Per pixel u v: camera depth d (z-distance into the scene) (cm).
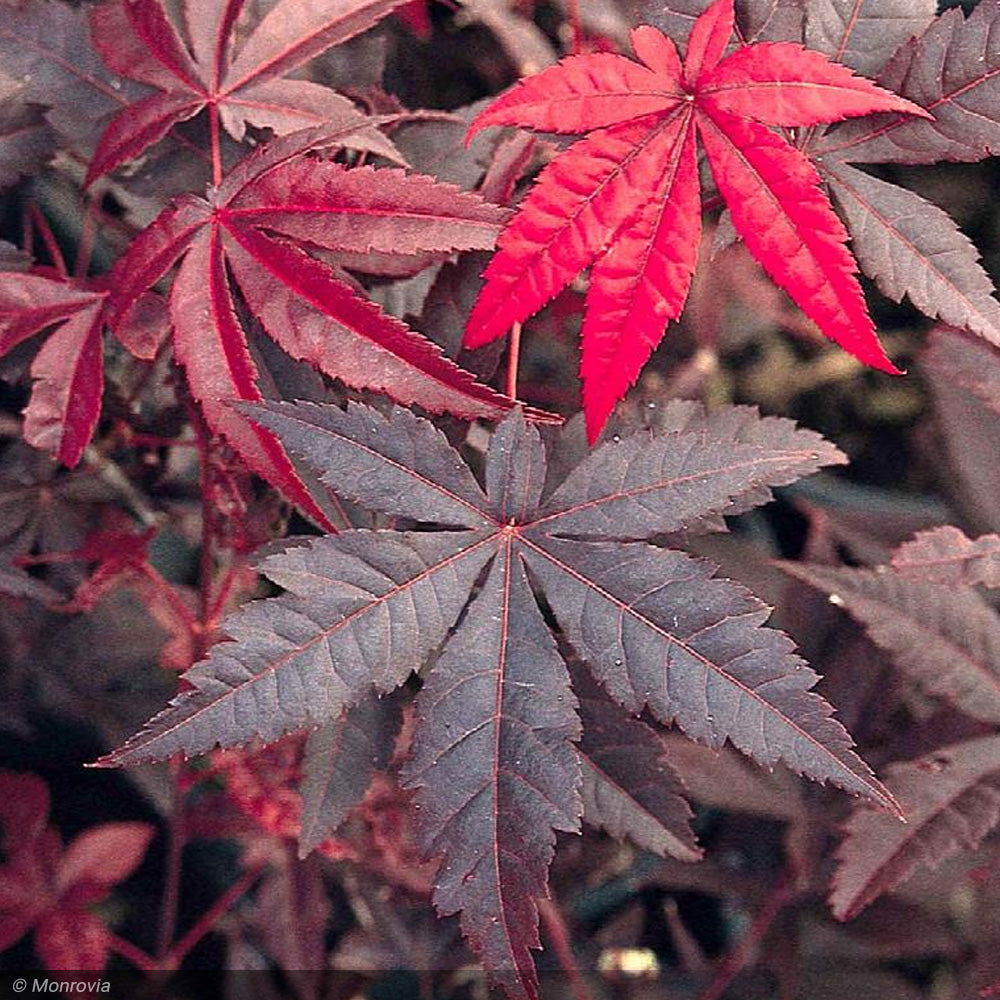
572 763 32
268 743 32
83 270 39
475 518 33
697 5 33
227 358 33
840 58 34
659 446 33
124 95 36
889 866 36
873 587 37
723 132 32
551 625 37
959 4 38
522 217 32
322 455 32
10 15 36
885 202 33
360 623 32
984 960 38
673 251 32
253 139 36
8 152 37
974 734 40
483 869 32
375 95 38
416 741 32
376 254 34
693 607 32
